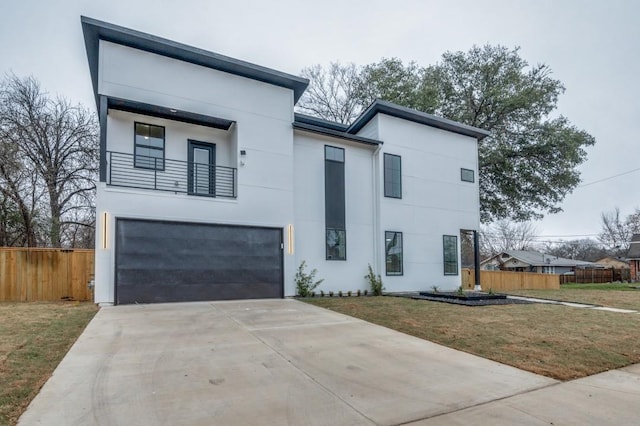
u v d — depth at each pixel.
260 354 5.20
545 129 20.56
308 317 8.05
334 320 7.77
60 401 3.44
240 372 4.43
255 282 11.14
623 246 47.88
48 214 16.94
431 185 15.30
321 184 13.04
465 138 16.55
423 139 15.31
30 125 16.42
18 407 3.28
